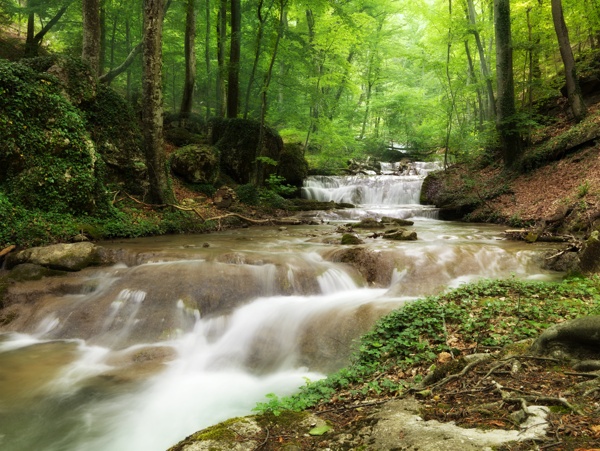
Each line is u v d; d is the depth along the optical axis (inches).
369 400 163.9
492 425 117.5
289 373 249.3
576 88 706.2
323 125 938.7
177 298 313.4
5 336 303.1
